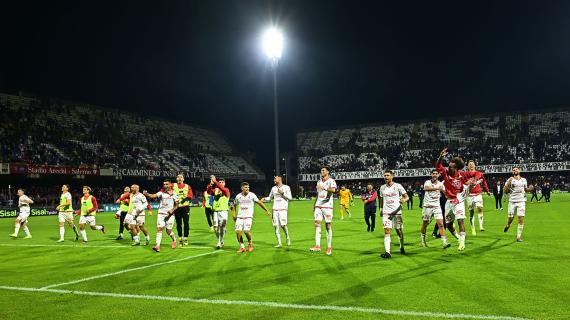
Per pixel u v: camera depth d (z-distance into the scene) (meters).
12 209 32.19
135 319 5.82
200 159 57.09
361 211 30.05
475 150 56.97
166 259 10.69
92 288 7.69
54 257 11.52
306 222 21.45
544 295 6.44
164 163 50.94
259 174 62.69
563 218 19.47
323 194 11.02
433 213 11.14
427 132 63.50
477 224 17.41
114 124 51.72
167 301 6.67
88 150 43.97
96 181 44.66
